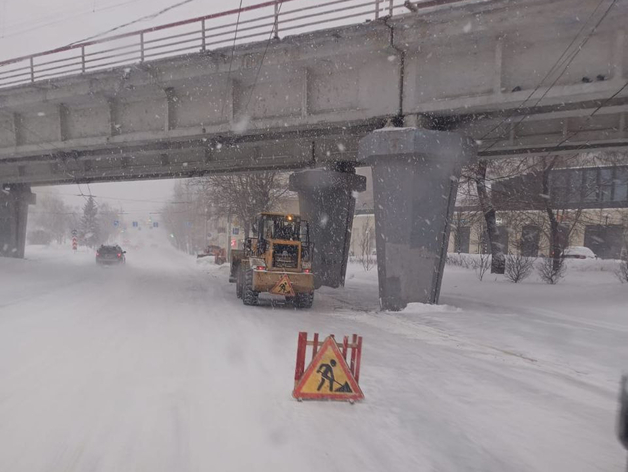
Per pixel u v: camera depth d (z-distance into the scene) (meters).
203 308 14.42
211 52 16.20
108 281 22.86
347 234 22.91
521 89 12.69
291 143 21.52
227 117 17.44
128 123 19.77
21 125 22.44
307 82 15.85
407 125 14.21
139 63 17.36
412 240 14.20
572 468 4.44
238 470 4.08
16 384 6.22
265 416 5.39
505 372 7.77
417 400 6.24
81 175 27.14
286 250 15.73
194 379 6.69
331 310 15.40
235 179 33.44
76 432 4.76
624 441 2.98
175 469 4.05
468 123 14.62
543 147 17.02
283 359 8.05
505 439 5.06
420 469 4.26
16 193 34.81
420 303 14.37
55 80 19.25
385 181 14.34
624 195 33.62
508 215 26.00
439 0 13.11
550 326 11.66
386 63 14.59
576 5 11.28
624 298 15.26
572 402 6.32
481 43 13.11
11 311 12.15
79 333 9.62
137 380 6.54
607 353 9.05
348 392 6.11
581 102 13.18
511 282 22.62
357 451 4.58
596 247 37.91
